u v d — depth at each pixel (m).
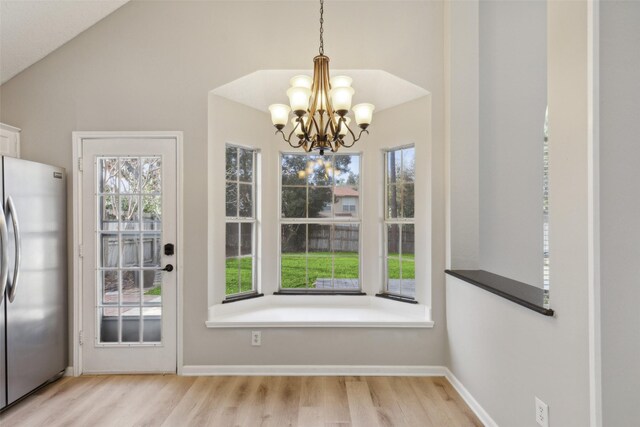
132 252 2.85
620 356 1.36
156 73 2.82
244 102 3.12
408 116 3.02
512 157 2.83
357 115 1.88
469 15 2.73
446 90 2.78
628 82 1.38
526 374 1.78
